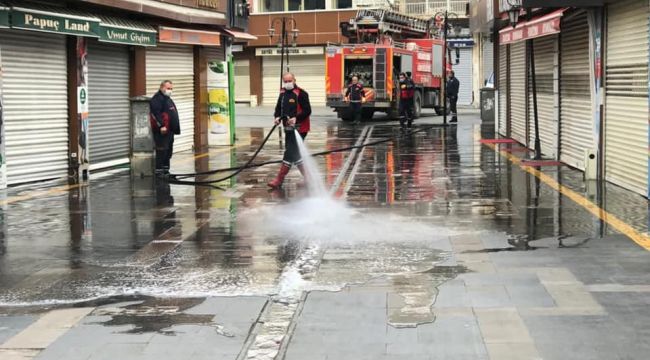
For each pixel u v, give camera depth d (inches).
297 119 541.3
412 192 511.2
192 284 291.7
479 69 1923.0
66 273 311.4
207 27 853.2
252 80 2014.0
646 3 450.6
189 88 844.0
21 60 556.1
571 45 617.9
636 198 466.3
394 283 287.1
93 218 431.5
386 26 1346.0
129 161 717.9
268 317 251.3
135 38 675.4
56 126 596.4
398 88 1328.7
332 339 228.4
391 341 225.3
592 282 282.2
